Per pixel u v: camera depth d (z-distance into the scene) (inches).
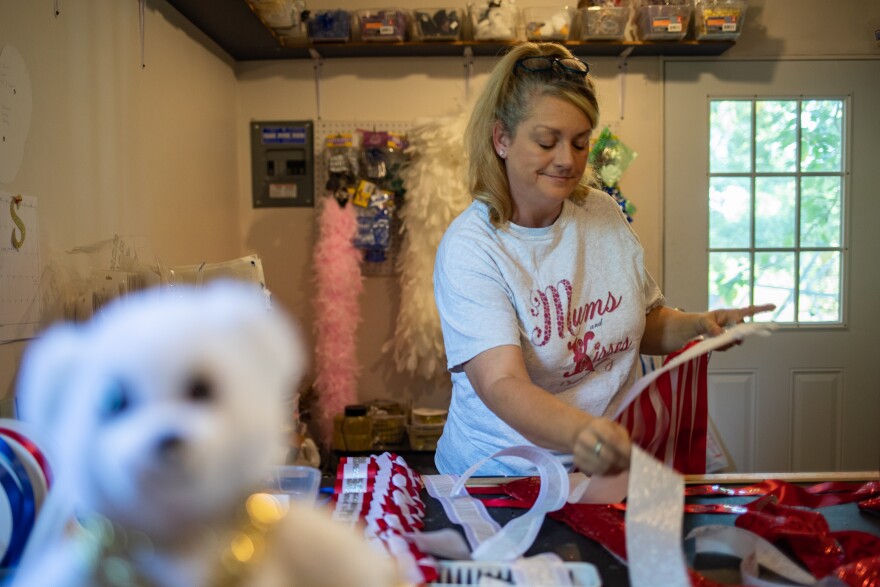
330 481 39.4
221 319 16.4
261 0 89.4
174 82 85.1
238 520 16.8
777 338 113.0
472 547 29.7
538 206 45.0
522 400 34.3
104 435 14.8
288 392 17.4
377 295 112.3
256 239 112.5
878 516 35.1
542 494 33.5
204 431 14.5
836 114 113.2
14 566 24.9
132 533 15.7
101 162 65.9
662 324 49.7
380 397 112.8
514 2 105.7
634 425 33.5
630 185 112.5
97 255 62.1
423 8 108.3
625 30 105.7
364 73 111.8
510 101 43.5
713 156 112.8
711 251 113.2
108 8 67.7
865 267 113.3
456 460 48.6
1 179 50.3
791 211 113.5
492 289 42.9
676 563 24.0
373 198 105.5
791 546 31.3
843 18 112.1
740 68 111.7
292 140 111.7
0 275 49.7
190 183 90.1
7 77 51.2
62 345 16.3
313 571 17.5
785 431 113.3
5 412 41.3
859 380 113.3
